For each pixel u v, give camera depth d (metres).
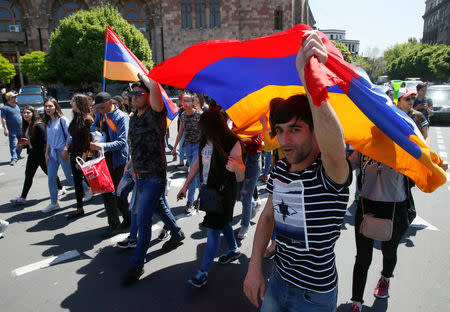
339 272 3.56
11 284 3.39
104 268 3.67
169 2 37.88
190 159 5.77
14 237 4.45
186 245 4.16
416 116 3.18
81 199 5.13
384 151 2.01
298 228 1.55
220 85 2.39
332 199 1.48
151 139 3.30
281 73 2.10
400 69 64.06
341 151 1.32
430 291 3.20
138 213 3.40
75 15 31.34
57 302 3.10
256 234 1.81
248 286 1.71
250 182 4.20
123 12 40.09
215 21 38.62
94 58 30.19
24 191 5.71
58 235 4.50
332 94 1.93
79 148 4.79
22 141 5.58
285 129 1.48
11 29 40.34
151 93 3.13
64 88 39.94
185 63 2.25
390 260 2.99
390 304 3.02
